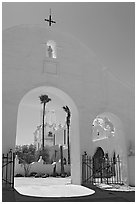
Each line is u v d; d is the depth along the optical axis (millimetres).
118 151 14289
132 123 13875
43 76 12758
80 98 13234
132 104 14141
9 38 12617
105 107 13570
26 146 48125
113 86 14078
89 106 13281
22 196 8539
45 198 8125
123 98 14078
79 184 12227
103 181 14289
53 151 40906
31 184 14109
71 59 13633
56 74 13062
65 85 13094
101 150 21922
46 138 47000
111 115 13844
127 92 14219
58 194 9141
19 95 12047
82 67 13750
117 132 14422
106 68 14211
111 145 19406
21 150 44875
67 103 14086
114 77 14219
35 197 8336
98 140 22188
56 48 13500
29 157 38500
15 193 9250
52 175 27609
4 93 11750
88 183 12172
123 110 13891
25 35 13023
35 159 38594
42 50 13148
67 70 13375
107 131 20797
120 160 13930
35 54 12938
